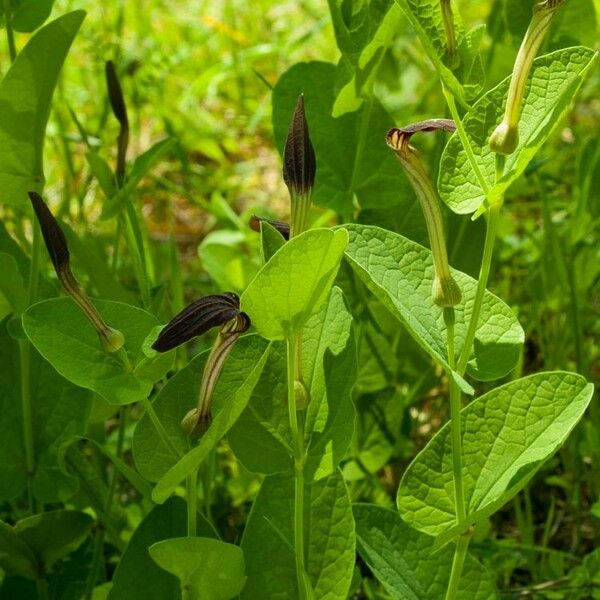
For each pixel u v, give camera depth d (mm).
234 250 579
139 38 824
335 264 276
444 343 317
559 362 546
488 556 443
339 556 350
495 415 324
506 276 628
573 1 467
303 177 296
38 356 398
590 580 420
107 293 428
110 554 460
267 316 285
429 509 329
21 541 378
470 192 301
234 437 338
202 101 912
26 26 398
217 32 946
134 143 822
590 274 571
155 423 316
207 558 314
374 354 479
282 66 930
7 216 650
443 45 311
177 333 276
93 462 498
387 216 472
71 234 420
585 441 506
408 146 288
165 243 736
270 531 353
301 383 322
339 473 353
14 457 398
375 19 416
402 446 503
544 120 286
